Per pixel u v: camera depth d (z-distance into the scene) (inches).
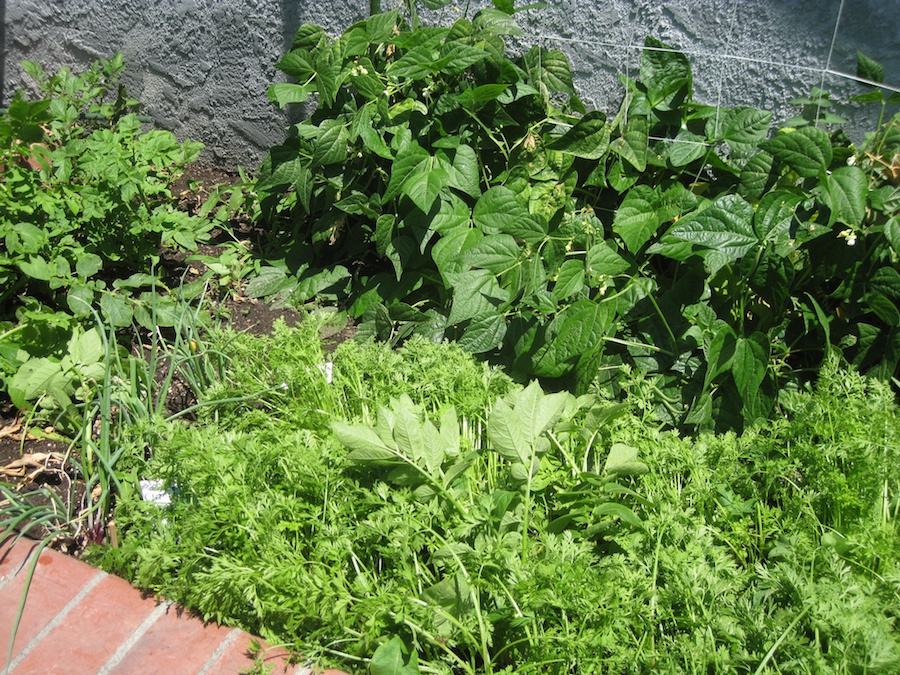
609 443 85.4
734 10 113.7
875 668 60.9
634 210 107.7
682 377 105.0
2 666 72.9
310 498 78.4
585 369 100.0
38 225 113.0
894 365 101.1
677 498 78.0
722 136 116.3
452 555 70.7
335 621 70.1
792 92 115.5
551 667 67.0
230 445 80.1
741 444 86.4
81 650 74.1
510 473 77.8
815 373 106.7
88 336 94.1
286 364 92.3
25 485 93.4
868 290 102.2
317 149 115.3
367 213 117.9
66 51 154.5
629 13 118.0
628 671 65.2
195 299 121.0
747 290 103.0
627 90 115.4
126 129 123.4
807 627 67.7
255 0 134.8
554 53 118.7
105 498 87.0
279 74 139.8
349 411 93.0
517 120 121.0
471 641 68.2
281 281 125.3
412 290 117.2
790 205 98.5
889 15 106.7
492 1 120.2
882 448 81.4
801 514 81.0
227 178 151.5
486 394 89.1
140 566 76.5
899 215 98.9
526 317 106.0
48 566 81.8
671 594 68.9
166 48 145.7
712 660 64.1
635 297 106.2
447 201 113.5
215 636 75.5
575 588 66.2
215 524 74.9
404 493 75.8
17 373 94.8
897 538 76.0
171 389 106.3
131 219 117.6
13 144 119.6
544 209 116.0
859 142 113.0
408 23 126.6
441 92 118.3
